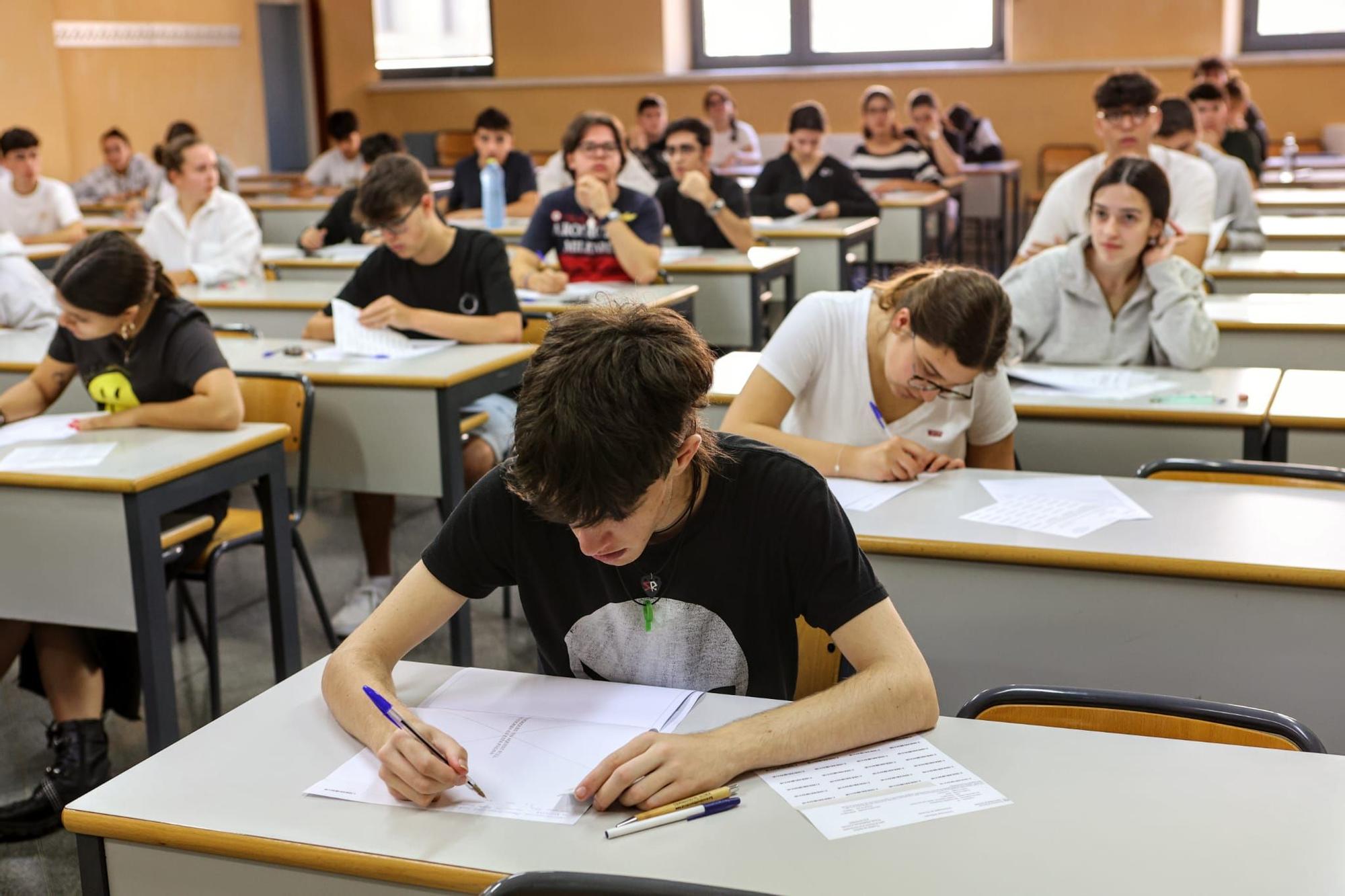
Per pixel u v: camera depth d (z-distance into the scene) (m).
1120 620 1.94
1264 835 1.15
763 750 1.26
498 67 10.43
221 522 2.68
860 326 2.21
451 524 1.47
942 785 1.24
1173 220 3.70
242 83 9.95
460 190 6.91
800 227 5.80
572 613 1.48
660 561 1.42
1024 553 1.93
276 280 5.24
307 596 3.51
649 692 1.45
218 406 2.60
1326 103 8.71
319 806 1.25
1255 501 2.13
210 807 1.25
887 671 1.34
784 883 1.09
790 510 1.39
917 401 2.17
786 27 9.83
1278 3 8.88
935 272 2.09
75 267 2.56
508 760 1.31
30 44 8.23
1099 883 1.08
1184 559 1.86
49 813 2.37
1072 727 1.47
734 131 8.76
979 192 8.15
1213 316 3.43
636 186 6.80
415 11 10.63
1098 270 2.95
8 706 2.91
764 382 2.21
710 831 1.17
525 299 4.07
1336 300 3.68
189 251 4.94
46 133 8.39
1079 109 9.15
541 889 1.01
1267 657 1.88
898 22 9.59
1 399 2.80
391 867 1.15
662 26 9.89
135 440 2.56
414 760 1.24
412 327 3.30
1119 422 2.65
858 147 7.61
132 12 8.99
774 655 1.47
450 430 2.99
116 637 2.54
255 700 1.49
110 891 1.28
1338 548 1.89
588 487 1.14
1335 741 1.87
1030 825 1.17
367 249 5.51
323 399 3.06
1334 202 5.86
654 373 1.14
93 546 2.35
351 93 10.63
